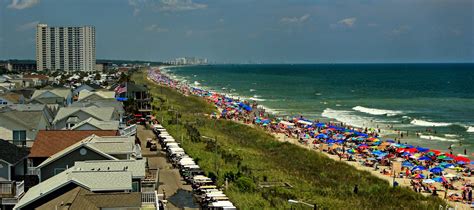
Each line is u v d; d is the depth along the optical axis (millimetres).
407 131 120000
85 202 32188
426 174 76562
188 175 61875
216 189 55656
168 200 53062
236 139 98062
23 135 60188
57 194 34750
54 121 72500
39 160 46500
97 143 46094
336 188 62906
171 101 168375
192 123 114438
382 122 136375
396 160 85438
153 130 98250
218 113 144250
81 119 73875
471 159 89438
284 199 54906
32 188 37750
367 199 58219
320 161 80562
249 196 54844
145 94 123000
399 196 61094
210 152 78625
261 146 93562
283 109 169625
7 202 38156
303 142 100750
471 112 159625
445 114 154250
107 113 77062
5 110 68562
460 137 112188
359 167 80188
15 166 43469
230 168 67688
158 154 76625
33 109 74312
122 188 35531
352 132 112125
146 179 43000
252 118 134250
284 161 78812
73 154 42906
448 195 64812
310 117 147500
